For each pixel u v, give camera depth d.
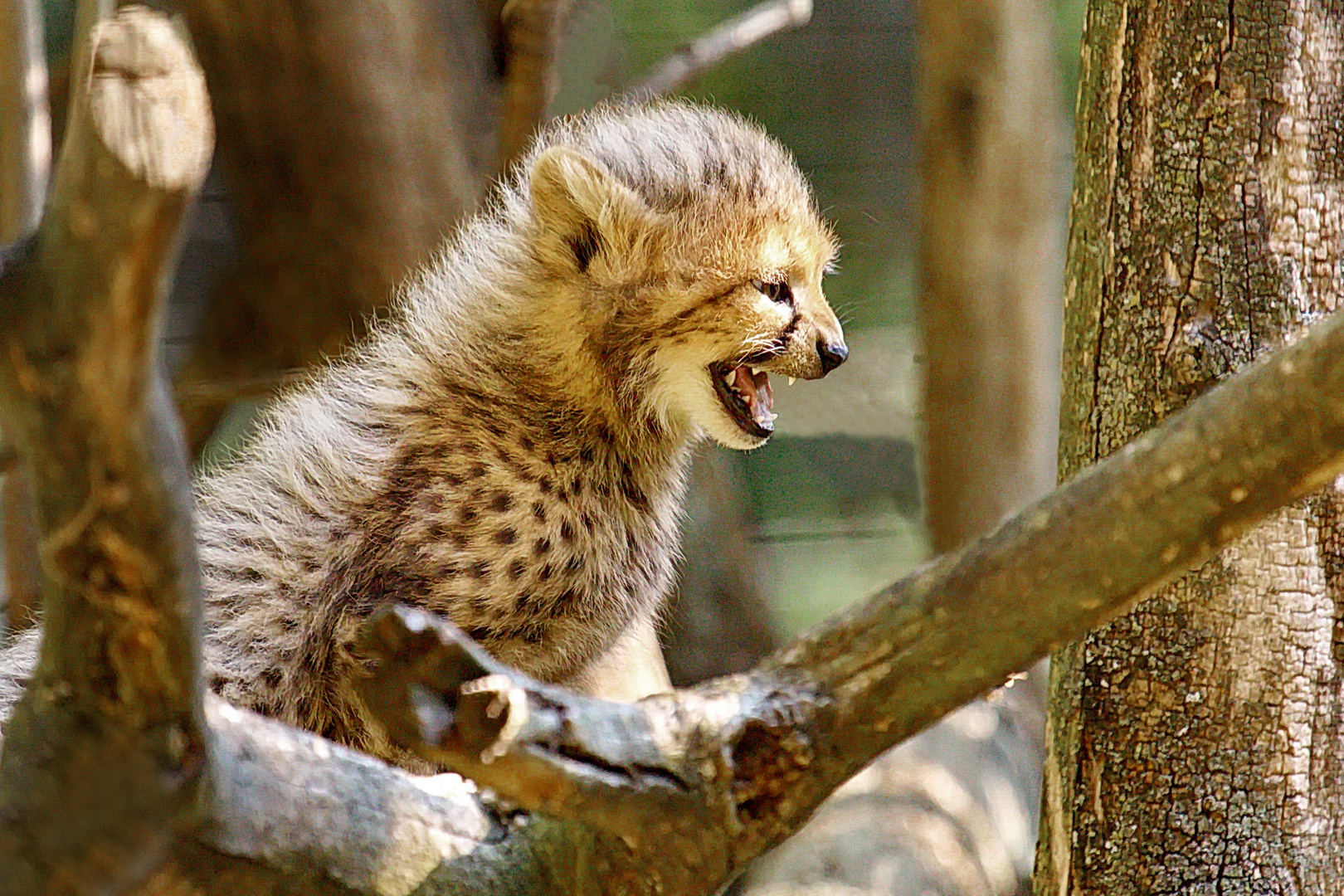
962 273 13.59
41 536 3.82
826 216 12.14
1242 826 5.74
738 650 14.39
